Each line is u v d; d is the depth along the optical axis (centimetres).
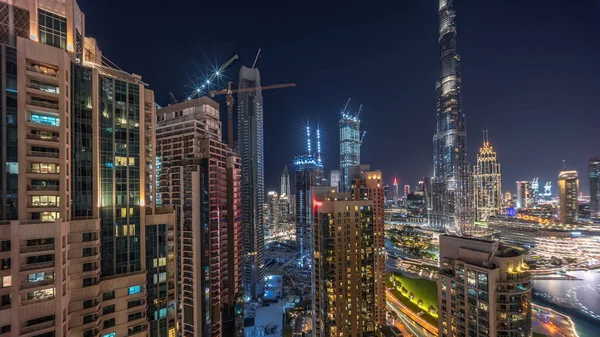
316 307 13512
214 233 14538
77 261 6950
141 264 8219
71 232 6888
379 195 18338
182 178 13900
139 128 8294
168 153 14688
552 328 18450
